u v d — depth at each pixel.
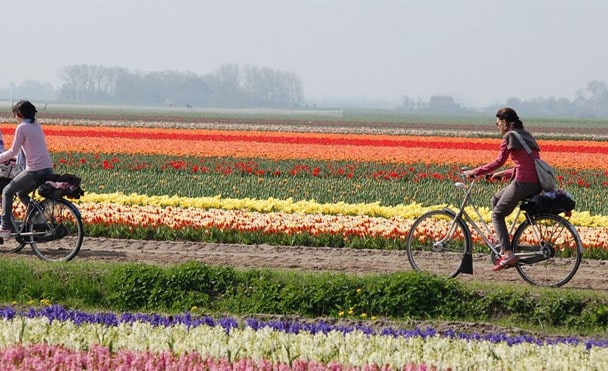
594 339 17.00
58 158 59.09
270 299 19.25
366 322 18.02
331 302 19.19
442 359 13.55
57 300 19.81
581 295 19.12
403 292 19.17
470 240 22.58
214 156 62.78
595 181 53.09
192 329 15.07
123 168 55.22
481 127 143.12
